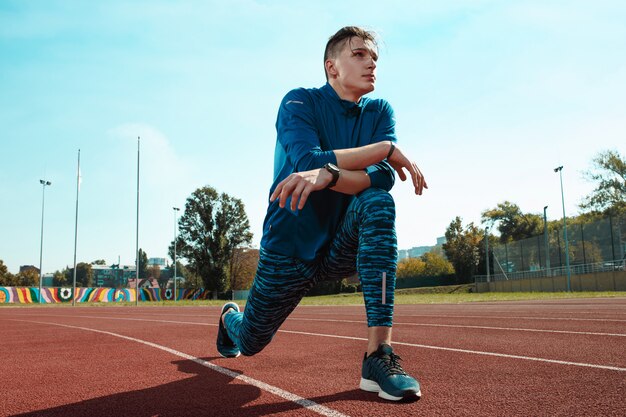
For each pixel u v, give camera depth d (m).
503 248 51.53
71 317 11.23
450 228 76.50
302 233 2.16
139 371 3.06
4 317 11.66
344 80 2.24
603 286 35.66
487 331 5.30
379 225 2.06
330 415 1.86
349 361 3.33
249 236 62.53
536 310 9.60
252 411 1.96
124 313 13.32
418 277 73.56
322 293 63.97
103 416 1.96
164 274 129.12
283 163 2.21
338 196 2.17
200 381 2.67
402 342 4.41
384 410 1.91
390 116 2.47
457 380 2.51
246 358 3.56
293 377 2.73
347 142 2.29
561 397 2.09
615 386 2.29
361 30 2.25
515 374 2.65
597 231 37.50
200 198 61.84
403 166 2.14
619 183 47.84
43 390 2.53
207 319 9.42
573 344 3.95
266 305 2.30
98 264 139.50
